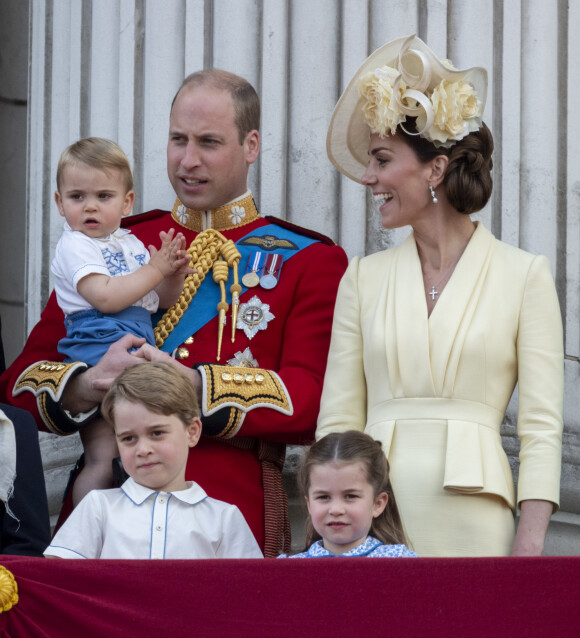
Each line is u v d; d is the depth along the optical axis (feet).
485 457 52.70
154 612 42.96
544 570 42.75
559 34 71.72
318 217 69.72
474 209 55.98
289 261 63.10
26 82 84.64
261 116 70.54
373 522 50.52
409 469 52.85
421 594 42.73
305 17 70.85
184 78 72.13
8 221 84.99
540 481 52.19
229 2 71.77
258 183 70.13
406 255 56.59
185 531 51.85
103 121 74.13
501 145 70.44
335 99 70.23
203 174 63.31
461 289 54.65
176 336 61.82
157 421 52.29
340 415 55.88
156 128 72.54
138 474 52.34
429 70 55.72
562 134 71.05
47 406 58.70
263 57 71.00
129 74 73.51
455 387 53.47
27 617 43.04
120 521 51.75
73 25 75.87
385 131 56.18
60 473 70.64
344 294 57.62
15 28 84.89
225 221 64.44
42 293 75.82
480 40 70.64
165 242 60.23
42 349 63.62
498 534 52.16
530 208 70.13
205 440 59.47
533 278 54.70
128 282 59.57
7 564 43.39
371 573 42.91
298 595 42.86
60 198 61.87
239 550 52.54
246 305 62.03
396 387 54.24
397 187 56.29
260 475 60.23
